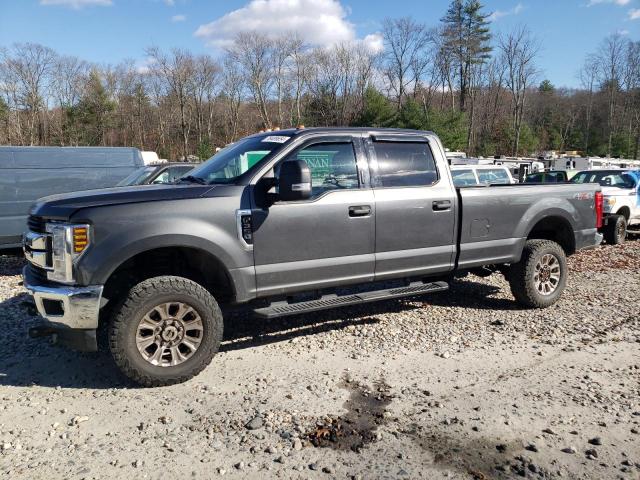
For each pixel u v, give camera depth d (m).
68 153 10.00
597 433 3.48
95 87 58.78
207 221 4.34
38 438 3.49
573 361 4.71
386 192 5.18
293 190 4.36
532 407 3.84
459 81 67.38
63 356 4.98
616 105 68.62
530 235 6.87
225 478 3.04
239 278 4.50
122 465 3.17
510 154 60.78
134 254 4.11
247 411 3.82
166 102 65.00
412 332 5.54
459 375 4.43
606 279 8.08
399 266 5.30
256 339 5.35
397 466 3.13
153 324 4.21
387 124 45.25
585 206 6.66
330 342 5.25
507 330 5.59
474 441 3.39
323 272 4.88
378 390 4.14
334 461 3.19
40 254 4.23
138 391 4.18
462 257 5.69
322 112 60.78
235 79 64.75
